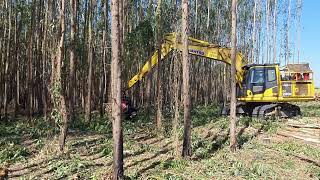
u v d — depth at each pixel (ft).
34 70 90.68
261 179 33.83
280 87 62.64
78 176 34.01
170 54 57.36
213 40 128.98
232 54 42.88
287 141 48.39
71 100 68.95
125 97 75.61
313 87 62.44
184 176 34.17
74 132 60.49
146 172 35.53
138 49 87.25
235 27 42.42
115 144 30.53
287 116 62.80
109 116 71.26
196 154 42.09
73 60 66.49
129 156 42.57
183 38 39.01
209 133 55.52
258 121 60.18
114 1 30.35
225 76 113.91
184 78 39.27
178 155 40.37
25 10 88.69
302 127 55.01
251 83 64.03
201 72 130.21
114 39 30.42
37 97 89.86
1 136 57.72
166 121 65.36
